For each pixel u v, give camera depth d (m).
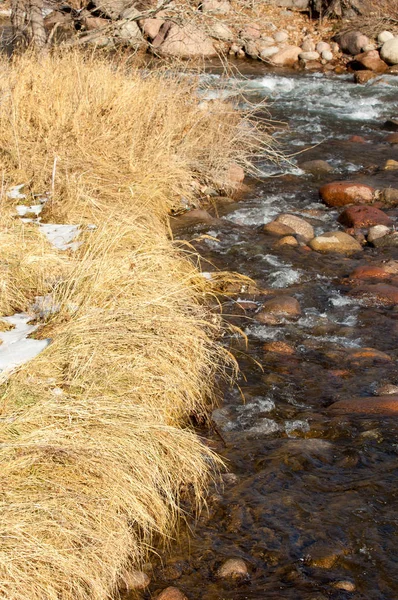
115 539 3.55
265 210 8.42
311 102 13.50
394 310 6.21
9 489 3.48
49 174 7.47
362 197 8.70
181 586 3.54
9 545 3.24
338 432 4.64
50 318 4.95
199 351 5.05
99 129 8.16
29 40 11.14
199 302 6.24
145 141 8.39
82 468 3.72
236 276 6.72
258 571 3.64
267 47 16.92
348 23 17.84
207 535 3.85
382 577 3.60
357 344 5.71
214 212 8.31
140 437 4.04
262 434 4.64
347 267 7.07
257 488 4.17
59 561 3.29
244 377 5.22
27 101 8.38
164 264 5.93
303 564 3.67
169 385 4.58
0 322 4.89
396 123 11.84
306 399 5.03
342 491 4.16
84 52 10.14
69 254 5.87
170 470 4.11
